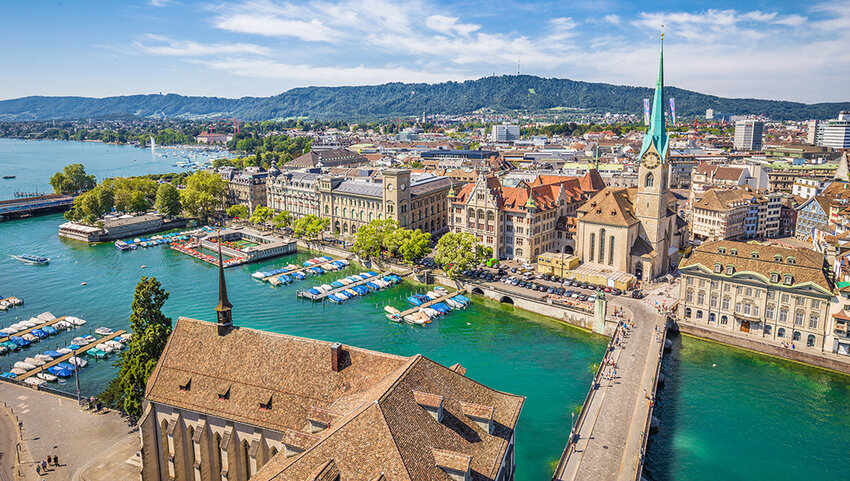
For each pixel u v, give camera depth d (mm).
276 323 164500
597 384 121812
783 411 117125
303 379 75188
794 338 141250
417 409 62562
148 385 82500
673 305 167250
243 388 77500
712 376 132000
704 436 108438
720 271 150750
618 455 96812
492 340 153125
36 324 162625
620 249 190875
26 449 96688
